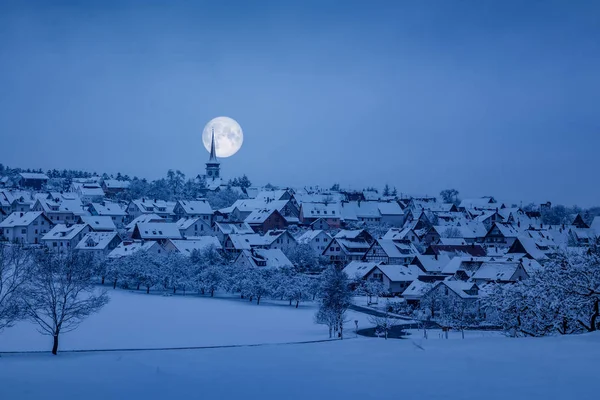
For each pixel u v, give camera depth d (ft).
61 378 66.59
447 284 329.52
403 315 335.88
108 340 235.20
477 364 71.15
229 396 57.62
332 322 263.29
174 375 67.87
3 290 220.23
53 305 172.45
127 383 63.62
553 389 58.65
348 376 65.77
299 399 56.44
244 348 90.58
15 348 209.87
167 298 397.60
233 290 410.72
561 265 135.85
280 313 337.72
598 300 125.80
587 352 77.82
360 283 427.74
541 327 135.23
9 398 57.21
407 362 73.56
